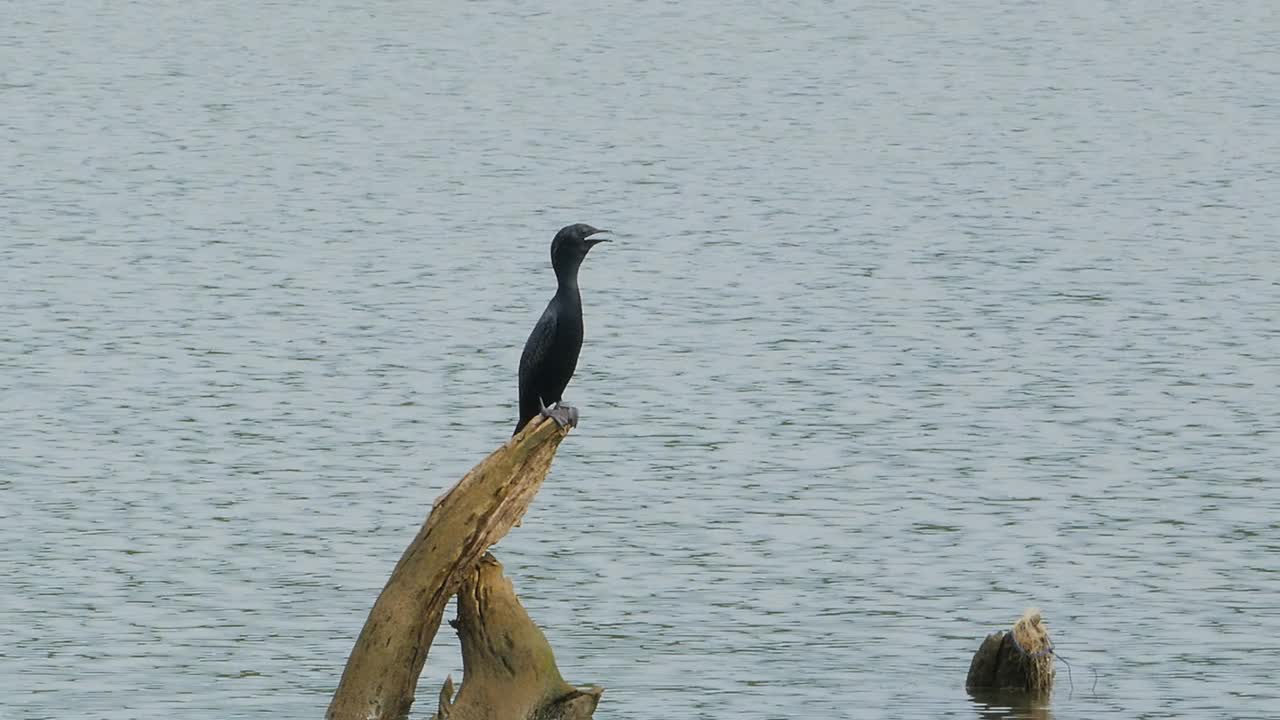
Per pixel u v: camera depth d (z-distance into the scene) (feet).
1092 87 311.47
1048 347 132.46
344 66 339.77
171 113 280.92
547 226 192.24
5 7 401.70
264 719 64.80
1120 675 70.13
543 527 89.66
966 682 69.05
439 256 172.65
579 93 310.45
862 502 94.68
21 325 137.18
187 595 79.15
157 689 67.77
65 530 88.53
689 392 118.62
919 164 236.84
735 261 169.07
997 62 343.67
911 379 122.62
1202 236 182.50
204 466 100.78
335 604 78.38
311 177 225.76
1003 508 93.66
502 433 109.60
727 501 94.43
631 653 72.23
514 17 406.62
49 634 73.92
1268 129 266.57
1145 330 138.00
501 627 61.87
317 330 137.80
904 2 422.00
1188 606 78.64
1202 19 396.78
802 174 229.04
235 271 162.40
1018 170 231.30
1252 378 122.72
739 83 320.70
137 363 125.70
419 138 261.85
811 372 124.67
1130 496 95.96
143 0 418.31
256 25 390.63
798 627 75.56
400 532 89.51
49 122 267.18
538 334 57.47
